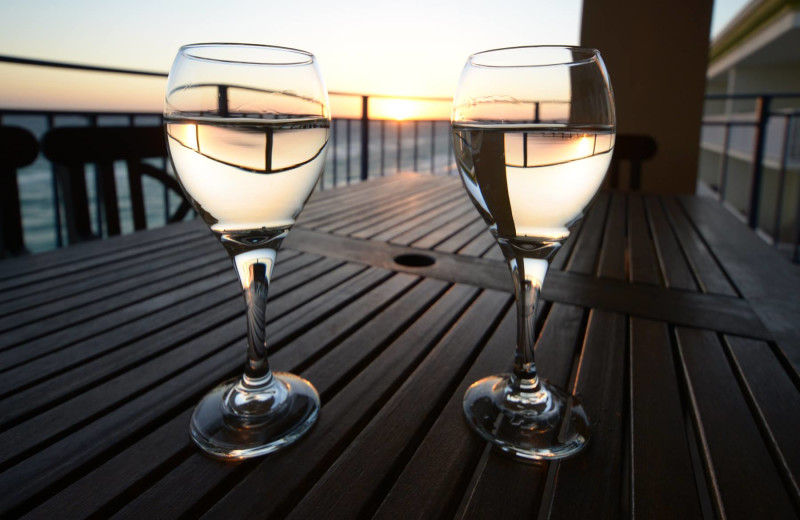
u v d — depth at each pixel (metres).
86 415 0.28
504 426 0.26
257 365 0.29
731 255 0.62
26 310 0.43
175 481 0.23
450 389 0.31
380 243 0.67
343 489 0.22
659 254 0.63
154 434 0.26
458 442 0.25
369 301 0.46
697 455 0.25
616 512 0.21
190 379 0.32
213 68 0.23
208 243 0.65
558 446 0.25
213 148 0.23
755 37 6.71
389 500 0.21
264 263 0.28
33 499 0.22
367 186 1.20
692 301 0.47
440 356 0.35
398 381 0.32
